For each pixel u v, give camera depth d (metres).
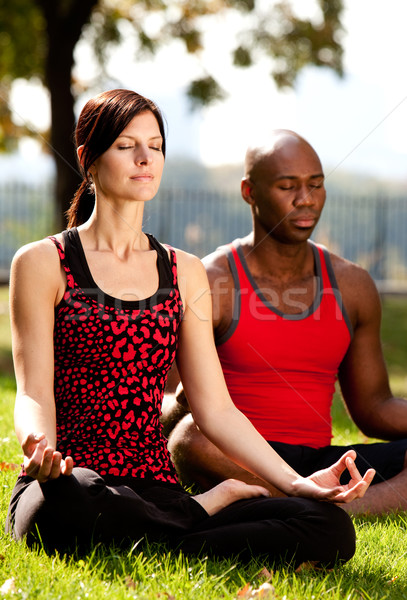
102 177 4.07
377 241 24.33
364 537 4.48
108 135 4.01
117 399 3.96
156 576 3.47
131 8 22.61
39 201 26.09
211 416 4.18
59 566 3.54
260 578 3.58
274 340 5.39
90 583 3.36
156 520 3.77
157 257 4.20
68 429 3.95
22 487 3.95
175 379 5.58
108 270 4.07
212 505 3.98
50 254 3.99
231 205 25.36
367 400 5.80
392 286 23.12
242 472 5.14
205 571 3.52
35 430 3.66
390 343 18.45
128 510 3.69
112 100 4.05
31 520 3.70
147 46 22.64
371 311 5.71
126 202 4.09
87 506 3.62
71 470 3.48
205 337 4.30
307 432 5.44
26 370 3.85
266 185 5.50
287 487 3.92
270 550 3.74
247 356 5.39
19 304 3.92
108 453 3.92
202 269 4.39
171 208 24.31
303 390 5.44
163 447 4.10
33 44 22.16
